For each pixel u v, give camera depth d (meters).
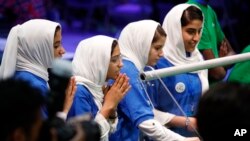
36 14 13.05
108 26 16.55
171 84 5.50
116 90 4.79
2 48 11.23
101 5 17.02
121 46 5.38
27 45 4.95
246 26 13.60
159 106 5.54
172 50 5.76
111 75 4.97
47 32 4.93
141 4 16.59
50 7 15.27
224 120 2.77
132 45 5.30
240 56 5.27
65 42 15.45
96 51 4.91
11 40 4.99
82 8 17.44
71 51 14.29
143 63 5.34
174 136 4.98
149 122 4.93
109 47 4.90
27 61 4.97
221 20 14.27
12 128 2.64
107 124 4.67
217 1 14.51
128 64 5.21
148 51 5.26
